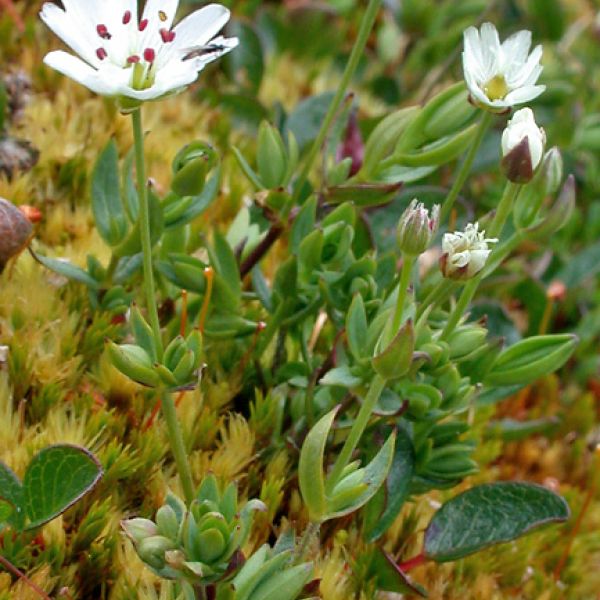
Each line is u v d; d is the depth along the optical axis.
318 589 0.12
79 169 0.16
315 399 0.13
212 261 0.13
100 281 0.13
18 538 0.11
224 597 0.10
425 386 0.11
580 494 0.16
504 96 0.11
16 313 0.13
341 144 0.16
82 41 0.10
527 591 0.14
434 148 0.13
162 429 0.13
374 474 0.10
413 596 0.13
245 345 0.14
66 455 0.10
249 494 0.13
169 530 0.10
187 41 0.10
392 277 0.13
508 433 0.16
